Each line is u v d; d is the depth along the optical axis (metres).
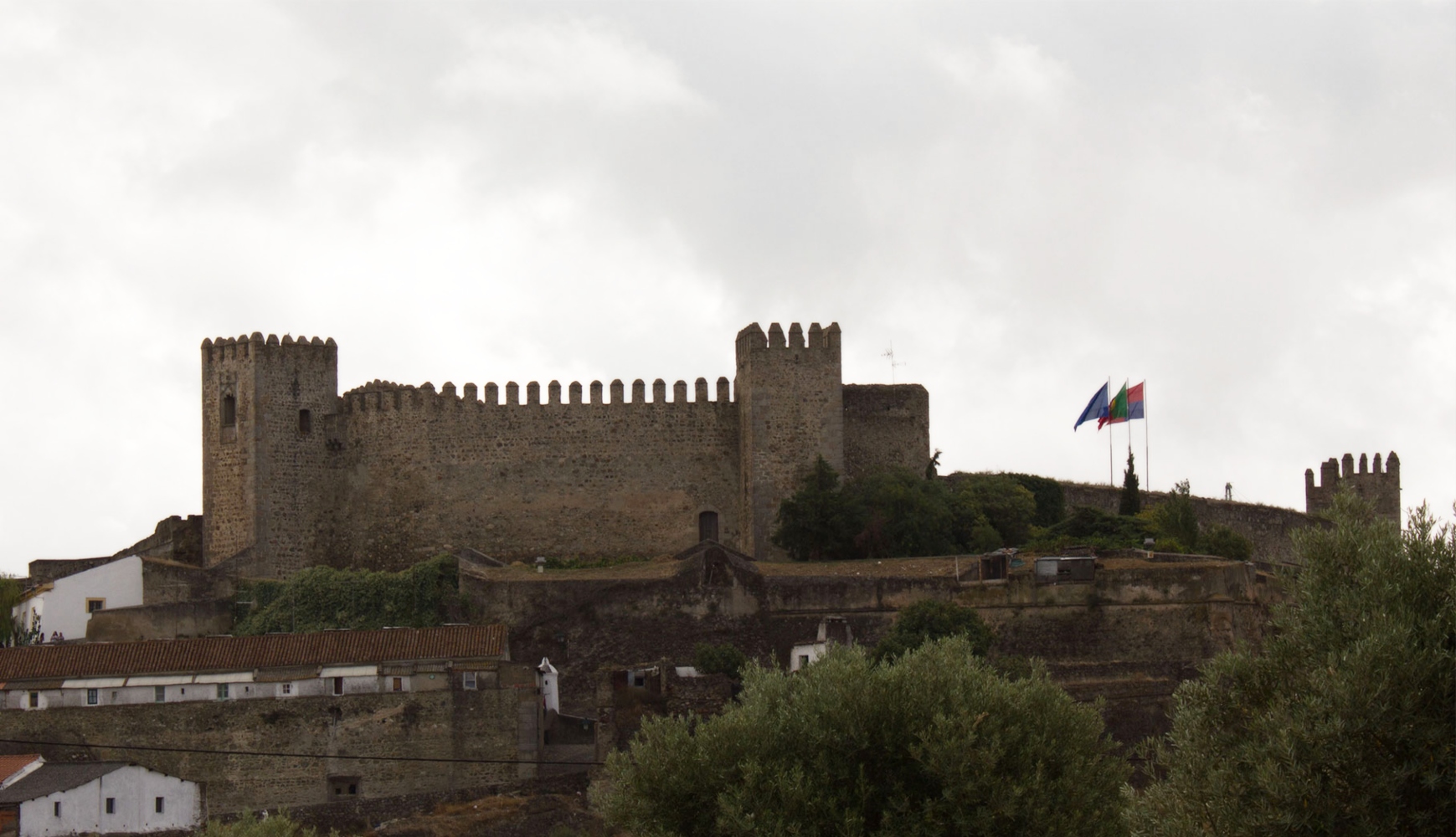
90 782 82.12
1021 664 86.38
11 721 87.06
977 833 52.97
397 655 88.31
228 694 87.56
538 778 84.12
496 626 90.69
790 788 53.78
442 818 79.69
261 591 105.94
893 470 109.38
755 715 57.44
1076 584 93.50
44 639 103.06
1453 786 41.22
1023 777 53.81
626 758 58.41
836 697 56.28
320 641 89.88
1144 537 109.38
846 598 96.00
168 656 89.62
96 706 87.31
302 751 86.44
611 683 84.31
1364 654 42.44
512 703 86.88
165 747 86.88
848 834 53.06
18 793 80.94
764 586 96.50
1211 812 44.41
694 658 91.12
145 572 105.94
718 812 55.53
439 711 86.56
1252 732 45.19
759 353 109.38
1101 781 55.66
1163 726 83.88
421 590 102.00
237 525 110.88
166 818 83.12
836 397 109.25
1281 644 46.66
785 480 108.19
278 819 72.81
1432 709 42.12
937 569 98.31
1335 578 45.97
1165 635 91.81
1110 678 86.75
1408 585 44.09
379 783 85.88
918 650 59.47
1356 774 41.91
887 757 55.66
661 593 96.50
